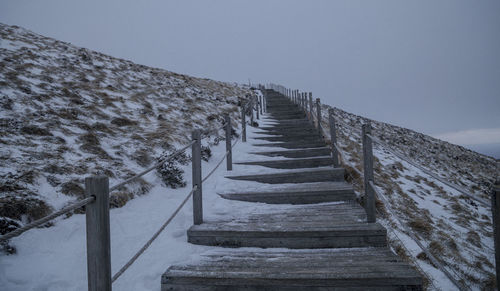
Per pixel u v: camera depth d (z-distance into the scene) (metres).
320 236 3.22
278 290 2.43
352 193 4.46
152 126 8.26
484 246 6.04
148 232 3.69
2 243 2.96
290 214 3.98
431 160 19.98
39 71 9.62
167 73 18.80
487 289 3.87
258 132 10.43
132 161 5.70
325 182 5.26
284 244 3.27
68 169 4.56
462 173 19.27
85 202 1.73
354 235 3.17
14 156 4.45
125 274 2.83
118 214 4.07
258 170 6.20
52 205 3.71
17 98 6.76
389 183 8.46
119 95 10.38
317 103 8.56
